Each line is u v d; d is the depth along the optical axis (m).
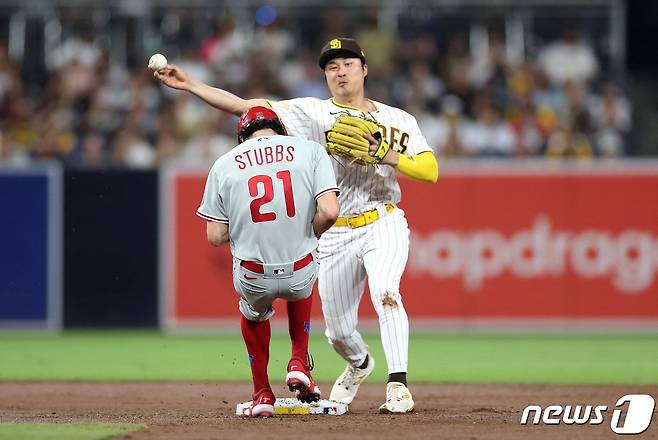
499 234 46.06
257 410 21.23
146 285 46.91
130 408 24.70
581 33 64.44
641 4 66.81
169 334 46.19
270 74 61.81
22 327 46.97
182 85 22.00
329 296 22.77
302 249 20.44
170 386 29.94
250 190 20.19
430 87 61.69
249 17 64.44
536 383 30.31
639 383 30.20
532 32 64.50
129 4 64.25
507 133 58.53
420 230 46.12
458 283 46.22
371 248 22.20
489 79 61.81
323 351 39.41
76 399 26.78
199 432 18.70
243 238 20.36
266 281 20.34
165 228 46.72
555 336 45.19
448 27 64.69
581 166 45.84
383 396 27.28
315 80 61.81
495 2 64.38
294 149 20.44
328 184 20.30
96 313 47.00
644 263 45.84
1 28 64.19
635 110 62.41
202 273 46.69
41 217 46.81
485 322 46.16
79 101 60.56
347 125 21.17
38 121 59.84
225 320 46.66
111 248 46.88
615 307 45.91
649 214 45.75
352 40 22.47
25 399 26.78
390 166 22.19
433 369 34.19
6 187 46.75
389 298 21.53
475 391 28.19
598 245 45.91
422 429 19.25
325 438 17.81
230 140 57.91
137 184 46.84
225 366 35.22
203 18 64.31
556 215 45.94
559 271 46.00
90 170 46.84
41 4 64.19
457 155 56.69
